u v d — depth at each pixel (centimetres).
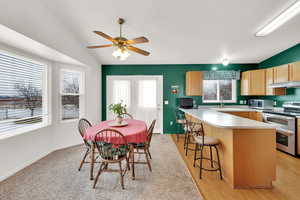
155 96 442
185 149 310
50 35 216
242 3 196
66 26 250
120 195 168
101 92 436
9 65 214
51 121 290
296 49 312
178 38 289
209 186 184
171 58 394
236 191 175
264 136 176
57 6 205
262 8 203
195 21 236
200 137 212
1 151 197
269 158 177
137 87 441
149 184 188
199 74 405
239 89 437
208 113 289
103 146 189
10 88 216
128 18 227
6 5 153
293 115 264
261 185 178
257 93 380
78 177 203
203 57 386
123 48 204
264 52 353
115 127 221
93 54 363
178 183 190
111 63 428
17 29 165
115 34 271
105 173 213
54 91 297
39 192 172
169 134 433
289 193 171
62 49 245
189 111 325
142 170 223
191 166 235
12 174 209
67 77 325
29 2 179
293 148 265
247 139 177
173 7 205
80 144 338
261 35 271
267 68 363
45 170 221
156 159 261
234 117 235
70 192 172
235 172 178
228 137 187
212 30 261
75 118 338
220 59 400
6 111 210
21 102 234
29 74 248
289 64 295
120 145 195
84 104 349
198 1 194
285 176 204
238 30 259
